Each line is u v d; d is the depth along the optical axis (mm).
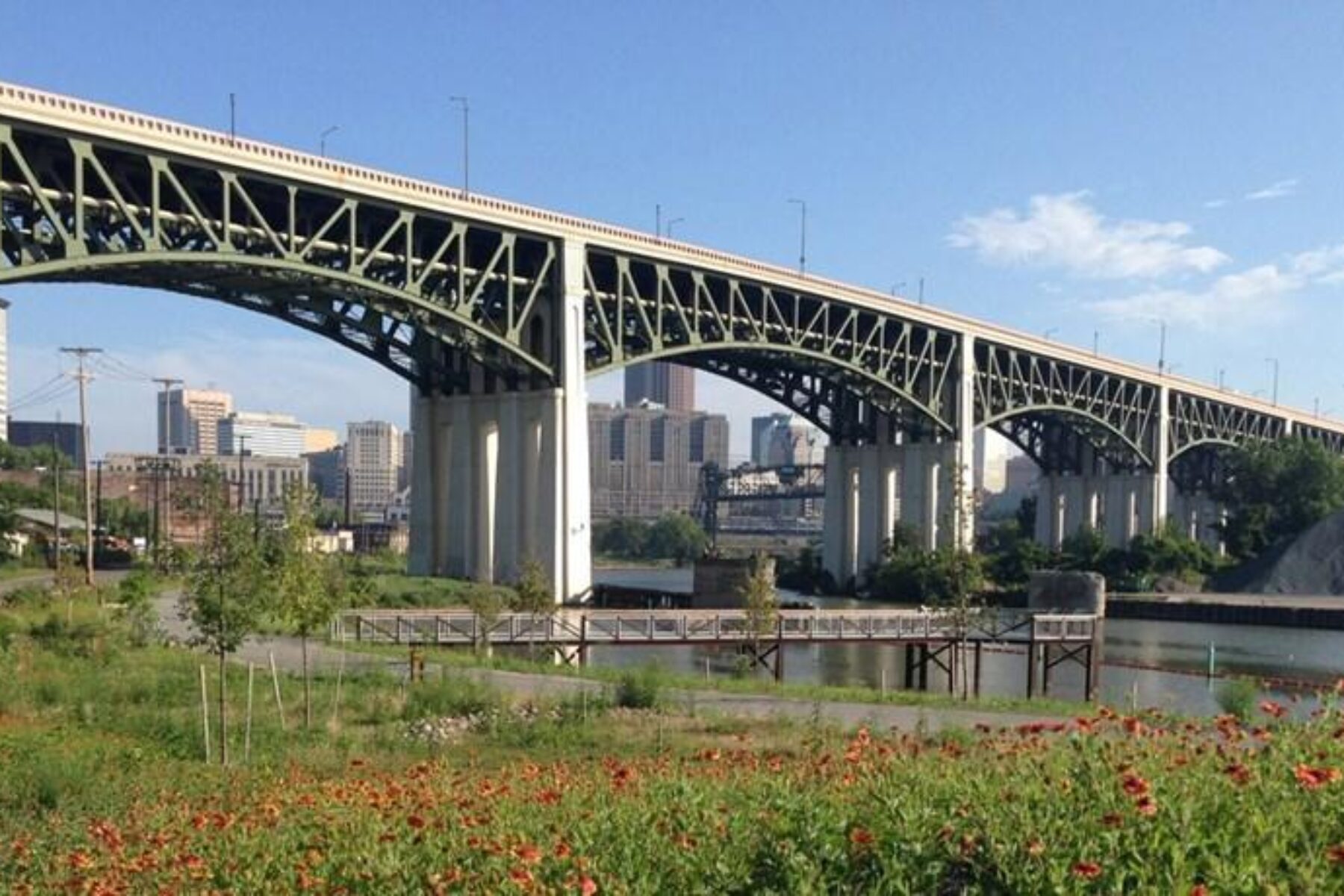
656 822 9750
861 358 90562
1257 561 111062
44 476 130000
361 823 11734
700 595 78812
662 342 75000
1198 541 133125
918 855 7543
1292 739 9578
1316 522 118000
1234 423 148750
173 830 13906
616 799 12109
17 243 46000
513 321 66250
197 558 24250
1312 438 140250
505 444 70062
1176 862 6543
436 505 75062
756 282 80438
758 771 14312
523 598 49719
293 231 54219
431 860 9625
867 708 29250
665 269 74250
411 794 13914
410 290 59625
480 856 9508
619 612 48594
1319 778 7473
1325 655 66750
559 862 8781
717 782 13117
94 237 49094
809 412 104875
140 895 11117
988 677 52844
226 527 24469
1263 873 6348
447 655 40125
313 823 12516
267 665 35312
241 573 24047
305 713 26875
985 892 7164
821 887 7344
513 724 25719
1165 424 128250
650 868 8602
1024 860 7121
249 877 10602
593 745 23875
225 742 22203
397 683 31875
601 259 72250
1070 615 50656
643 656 55625
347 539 142000
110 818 16406
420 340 74000
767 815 9055
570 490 67812
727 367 96812
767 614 45938
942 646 48531
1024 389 109312
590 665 44000
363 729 26078
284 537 27109
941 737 19828
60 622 40688
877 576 98938
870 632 47625
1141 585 105812
